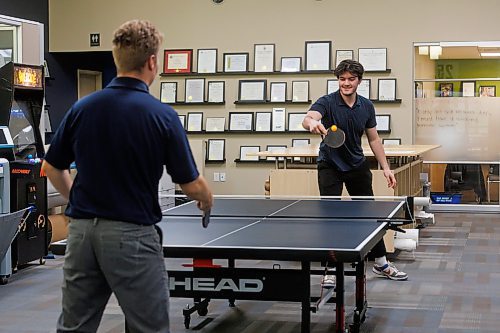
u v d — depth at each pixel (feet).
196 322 15.30
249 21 36.27
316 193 22.06
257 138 36.29
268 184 26.04
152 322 8.50
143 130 8.34
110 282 8.39
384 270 19.33
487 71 34.60
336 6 35.35
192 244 10.68
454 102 35.04
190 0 36.91
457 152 35.19
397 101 34.96
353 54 35.32
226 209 15.07
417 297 17.34
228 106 36.60
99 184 8.33
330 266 15.71
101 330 14.67
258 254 10.23
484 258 22.41
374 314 15.80
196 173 8.64
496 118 34.76
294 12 35.76
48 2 38.29
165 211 14.88
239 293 10.94
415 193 29.17
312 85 35.70
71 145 8.70
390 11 34.94
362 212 14.25
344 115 16.96
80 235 8.42
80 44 38.11
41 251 21.66
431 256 22.81
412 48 34.83
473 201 35.19
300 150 23.73
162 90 37.29
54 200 24.08
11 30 26.00
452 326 14.88
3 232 16.52
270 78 36.11
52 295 17.95
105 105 8.42
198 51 36.86
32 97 24.36
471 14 34.35
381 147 17.79
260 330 14.73
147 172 8.40
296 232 11.87
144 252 8.39
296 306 16.56
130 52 8.50
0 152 21.12
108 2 37.83
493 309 16.22
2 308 16.67
